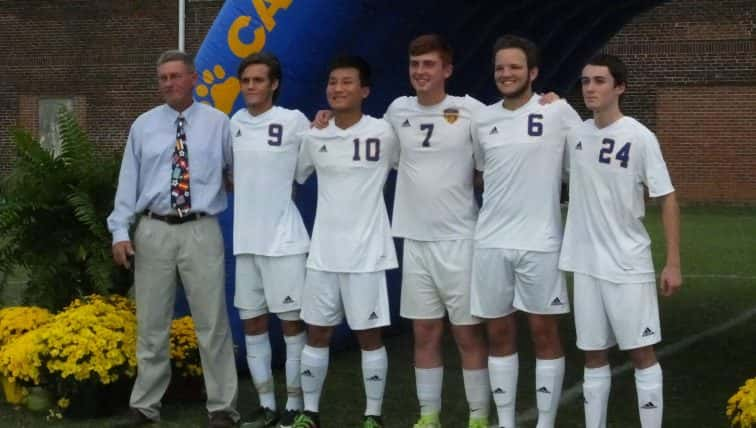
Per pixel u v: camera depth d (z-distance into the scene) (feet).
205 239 14.96
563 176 13.85
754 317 24.98
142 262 15.10
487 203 13.52
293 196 16.21
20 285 23.56
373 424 14.43
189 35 58.90
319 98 18.22
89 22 60.23
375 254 14.02
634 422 15.71
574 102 52.70
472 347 14.11
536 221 13.28
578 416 16.20
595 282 12.94
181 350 16.49
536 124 13.17
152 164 14.94
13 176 17.10
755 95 53.72
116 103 60.34
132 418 15.81
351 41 17.92
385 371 14.49
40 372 15.66
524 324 24.70
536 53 13.35
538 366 13.74
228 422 15.26
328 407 16.69
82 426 15.42
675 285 12.66
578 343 13.17
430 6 18.56
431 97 13.80
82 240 17.22
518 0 20.16
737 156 54.44
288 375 15.17
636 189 12.74
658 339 12.86
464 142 13.70
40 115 61.52
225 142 15.21
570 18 23.32
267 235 14.80
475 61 22.18
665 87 55.21
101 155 18.28
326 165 14.20
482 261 13.51
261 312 15.29
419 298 14.10
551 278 13.30
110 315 16.14
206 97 17.87
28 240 17.20
